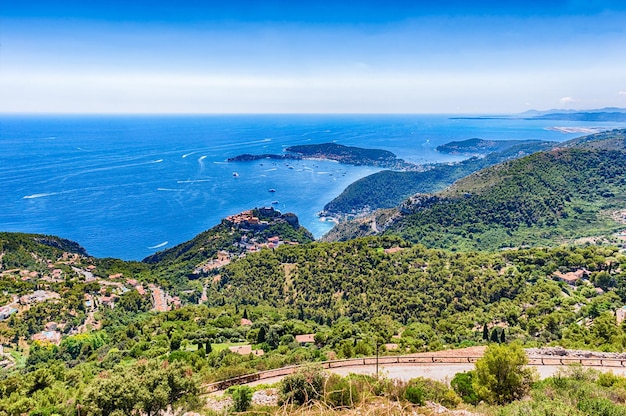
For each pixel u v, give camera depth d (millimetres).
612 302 81062
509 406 24969
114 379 24062
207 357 57094
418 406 26203
